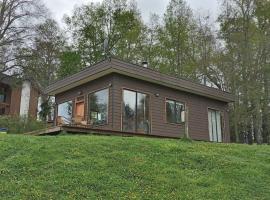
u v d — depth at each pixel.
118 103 16.52
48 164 8.88
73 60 36.09
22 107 42.06
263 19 31.98
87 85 18.36
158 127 17.97
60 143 10.40
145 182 8.24
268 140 31.27
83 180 8.03
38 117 37.03
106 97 16.92
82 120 17.75
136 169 8.84
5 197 7.23
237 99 31.41
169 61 37.19
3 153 9.58
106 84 17.03
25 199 7.14
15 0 33.50
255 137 32.22
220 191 8.10
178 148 10.75
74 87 19.20
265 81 30.81
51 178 8.09
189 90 19.62
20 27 33.69
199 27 37.44
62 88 19.45
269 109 31.02
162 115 18.33
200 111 20.61
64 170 8.52
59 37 37.50
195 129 19.95
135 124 17.00
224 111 22.36
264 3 31.97
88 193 7.54
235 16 33.16
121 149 10.29
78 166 8.80
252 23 32.19
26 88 42.09
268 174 9.55
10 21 33.31
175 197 7.62
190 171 9.17
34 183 7.83
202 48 36.53
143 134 16.03
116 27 38.53
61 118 18.55
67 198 7.27
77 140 10.78
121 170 8.74
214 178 8.84
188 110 19.80
